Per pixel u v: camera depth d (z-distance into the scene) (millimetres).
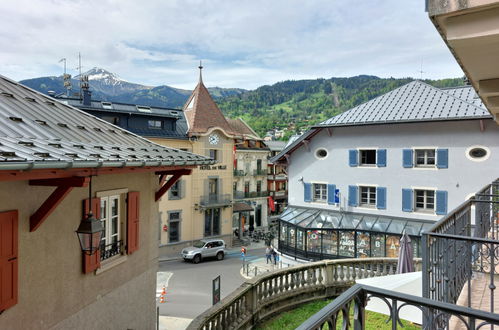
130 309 8289
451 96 21016
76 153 5039
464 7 2182
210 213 34844
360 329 2820
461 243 5785
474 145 19312
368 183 22688
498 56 2730
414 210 21234
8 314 5074
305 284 10711
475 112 18969
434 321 4176
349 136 23422
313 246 22531
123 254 7930
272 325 9125
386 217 22016
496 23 2197
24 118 6145
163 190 9289
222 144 35031
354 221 22516
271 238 38469
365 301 2848
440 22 2395
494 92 3492
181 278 24781
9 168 3648
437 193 20297
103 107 28688
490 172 18922
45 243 5738
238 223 40188
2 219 4848
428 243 4328
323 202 24672
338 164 23875
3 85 7430
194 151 32781
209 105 35625
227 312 7879
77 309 6484
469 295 4539
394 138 21734
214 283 14672
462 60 2855
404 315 7199
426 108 20953
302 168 25562
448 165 20047
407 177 21344
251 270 27031
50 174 4562
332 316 2457
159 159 7086
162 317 17594
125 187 7977
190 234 32906
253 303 8844
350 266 11336
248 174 43625
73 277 6371
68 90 33719
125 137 8422
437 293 4473
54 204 5332
